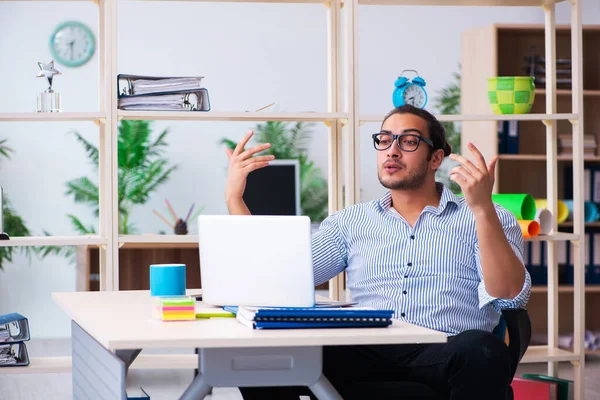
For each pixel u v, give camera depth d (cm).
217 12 637
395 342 159
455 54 657
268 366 163
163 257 545
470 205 224
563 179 527
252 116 328
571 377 458
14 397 401
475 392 196
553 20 366
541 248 511
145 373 457
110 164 320
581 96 346
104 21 340
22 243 316
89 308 204
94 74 623
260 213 512
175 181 629
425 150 256
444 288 251
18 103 614
